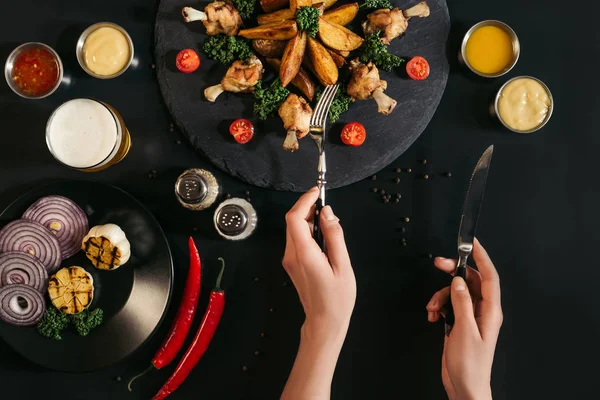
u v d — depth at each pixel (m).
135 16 1.92
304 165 1.85
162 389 1.83
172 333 1.83
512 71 1.92
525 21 1.93
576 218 1.91
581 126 1.92
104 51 1.84
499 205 1.91
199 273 1.82
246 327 1.89
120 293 1.84
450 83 1.90
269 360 1.89
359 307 1.89
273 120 1.84
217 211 1.79
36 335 1.83
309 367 1.46
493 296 1.64
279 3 1.75
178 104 1.84
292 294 1.90
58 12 1.92
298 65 1.71
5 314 1.79
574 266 1.90
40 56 1.86
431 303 1.76
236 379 1.89
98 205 1.84
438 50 1.85
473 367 1.53
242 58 1.79
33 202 1.83
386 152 1.84
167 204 1.91
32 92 1.86
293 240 1.45
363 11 1.83
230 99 1.84
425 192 1.90
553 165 1.91
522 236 1.91
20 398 1.89
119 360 1.80
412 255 1.90
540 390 1.88
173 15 1.85
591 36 1.92
